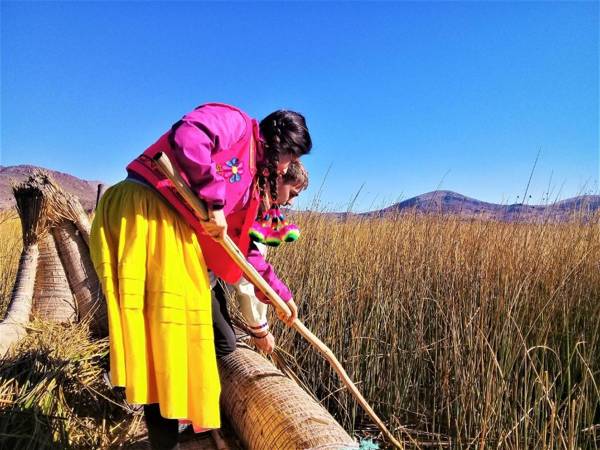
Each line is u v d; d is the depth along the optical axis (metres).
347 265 4.14
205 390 1.88
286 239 2.28
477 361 2.78
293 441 2.06
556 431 2.42
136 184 1.93
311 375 3.42
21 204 3.62
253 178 2.12
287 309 2.27
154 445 2.03
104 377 2.96
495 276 3.53
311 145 2.14
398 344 3.42
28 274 3.57
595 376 2.98
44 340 3.13
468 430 2.70
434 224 4.65
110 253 1.89
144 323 1.86
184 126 1.84
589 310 3.39
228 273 2.14
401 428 2.92
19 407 2.37
